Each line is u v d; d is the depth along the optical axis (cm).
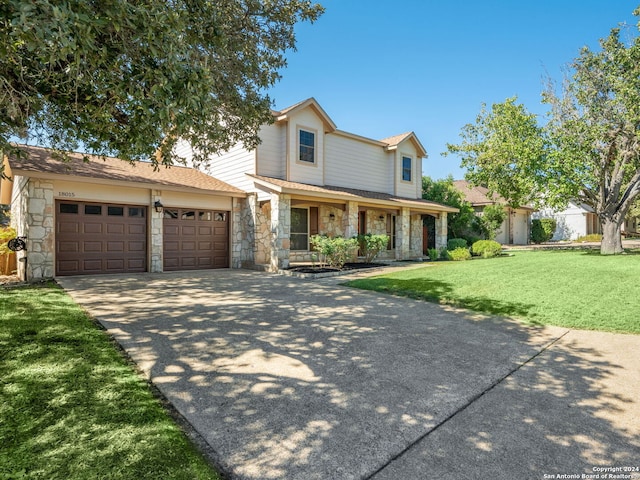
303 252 1551
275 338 515
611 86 1390
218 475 237
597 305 681
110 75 391
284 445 272
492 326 595
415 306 725
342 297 804
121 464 240
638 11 1323
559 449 271
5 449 251
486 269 1136
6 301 687
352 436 284
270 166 1445
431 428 298
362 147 1805
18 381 353
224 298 780
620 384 385
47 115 599
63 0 283
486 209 2506
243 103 792
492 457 261
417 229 2039
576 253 1673
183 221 1311
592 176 1458
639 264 1170
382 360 444
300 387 368
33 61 420
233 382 377
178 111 391
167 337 509
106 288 879
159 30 366
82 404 316
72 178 1029
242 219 1441
